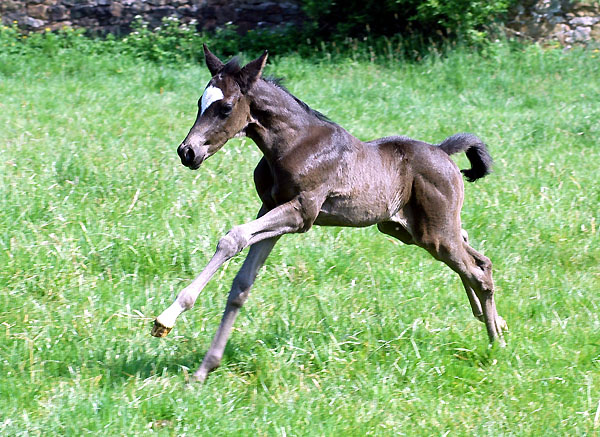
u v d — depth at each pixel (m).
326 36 20.98
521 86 17.84
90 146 11.99
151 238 9.45
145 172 10.98
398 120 15.00
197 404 6.62
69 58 18.42
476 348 7.91
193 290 6.42
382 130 14.20
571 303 9.01
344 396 7.00
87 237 9.27
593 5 20.48
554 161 12.95
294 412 6.64
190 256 9.18
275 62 19.41
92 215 9.89
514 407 7.05
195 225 9.90
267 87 6.94
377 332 8.02
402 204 7.68
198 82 17.31
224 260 6.57
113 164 11.22
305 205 6.96
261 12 21.64
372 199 7.37
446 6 19.03
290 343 7.57
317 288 8.95
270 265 9.27
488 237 10.41
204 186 10.88
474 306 8.27
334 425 6.54
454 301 8.96
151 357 7.33
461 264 7.90
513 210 11.12
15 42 19.28
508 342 7.94
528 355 7.82
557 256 10.21
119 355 7.32
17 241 9.09
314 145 6.99
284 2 21.67
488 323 8.08
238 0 21.50
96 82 16.75
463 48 19.25
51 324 7.72
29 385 6.75
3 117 13.26
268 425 6.47
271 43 20.59
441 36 20.06
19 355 7.17
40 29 21.09
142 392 6.75
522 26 20.59
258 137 6.96
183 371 7.16
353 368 7.40
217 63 7.08
